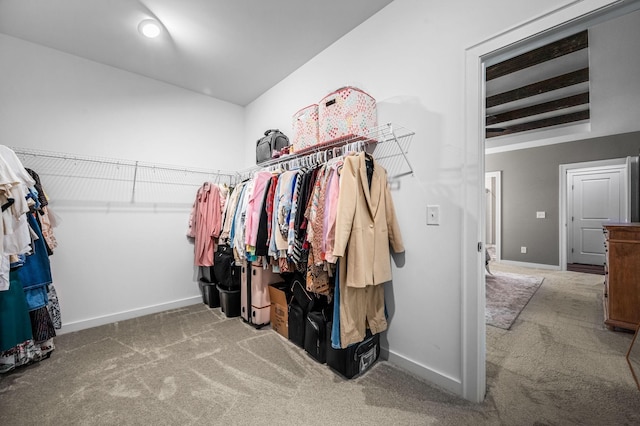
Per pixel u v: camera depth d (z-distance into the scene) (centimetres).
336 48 215
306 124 204
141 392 147
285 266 188
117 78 253
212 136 315
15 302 162
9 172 146
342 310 147
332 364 167
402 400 140
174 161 287
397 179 172
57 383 155
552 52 254
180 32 204
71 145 230
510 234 529
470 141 140
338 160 163
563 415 130
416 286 162
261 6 178
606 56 249
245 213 227
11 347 159
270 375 162
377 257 155
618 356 185
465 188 141
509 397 143
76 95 232
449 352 148
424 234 158
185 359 181
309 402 139
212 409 134
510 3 128
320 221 156
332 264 159
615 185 464
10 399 141
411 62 165
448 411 132
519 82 323
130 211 260
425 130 158
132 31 203
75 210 232
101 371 167
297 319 196
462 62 143
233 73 264
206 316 259
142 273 266
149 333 221
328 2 175
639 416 129
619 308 223
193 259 300
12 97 206
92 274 238
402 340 170
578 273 443
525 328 232
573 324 240
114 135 251
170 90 285
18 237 148
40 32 203
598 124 393
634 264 217
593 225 491
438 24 153
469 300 139
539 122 434
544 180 491
